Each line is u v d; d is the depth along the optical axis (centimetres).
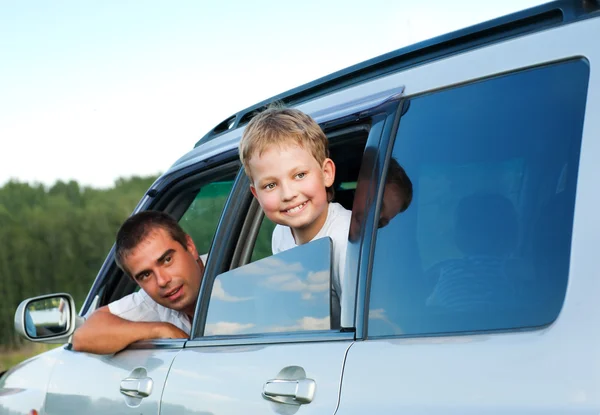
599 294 192
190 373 307
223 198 425
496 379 202
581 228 200
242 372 281
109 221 3356
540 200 216
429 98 255
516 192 223
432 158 247
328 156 307
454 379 210
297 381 252
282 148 298
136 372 341
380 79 285
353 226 263
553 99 221
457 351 216
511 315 212
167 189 413
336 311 279
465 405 204
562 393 189
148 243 377
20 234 3166
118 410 341
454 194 238
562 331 196
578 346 191
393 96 268
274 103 327
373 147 266
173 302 382
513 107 230
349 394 236
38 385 407
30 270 3156
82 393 371
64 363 397
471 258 228
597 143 204
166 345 341
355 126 288
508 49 239
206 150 386
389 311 244
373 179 262
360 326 250
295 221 303
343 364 244
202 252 437
